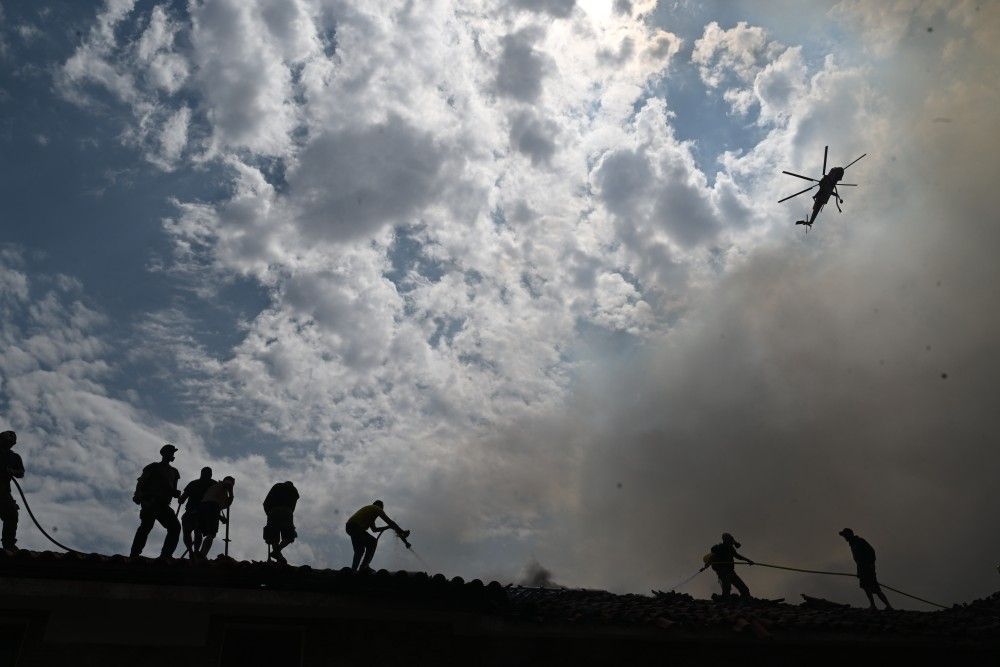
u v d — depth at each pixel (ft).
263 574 24.52
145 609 23.93
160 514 32.91
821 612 38.19
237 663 25.04
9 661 22.44
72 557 22.58
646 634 29.30
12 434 32.09
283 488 36.19
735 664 31.53
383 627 27.12
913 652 33.83
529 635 28.17
